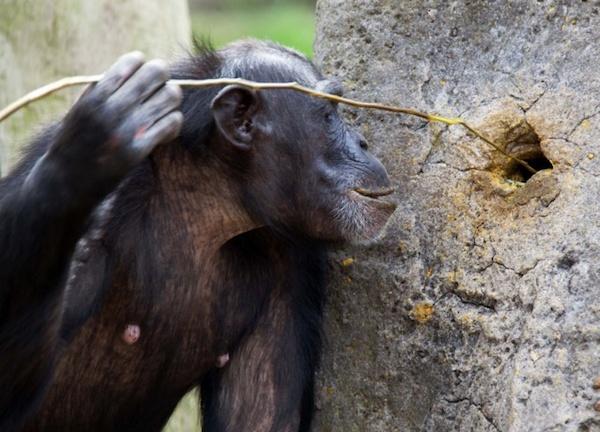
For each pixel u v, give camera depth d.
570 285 8.72
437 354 9.70
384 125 10.30
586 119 9.01
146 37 16.58
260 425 10.83
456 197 9.73
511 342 9.16
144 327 10.43
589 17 9.12
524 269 9.16
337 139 10.16
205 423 11.17
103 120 8.59
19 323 9.12
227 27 30.22
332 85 10.23
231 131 10.06
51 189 8.73
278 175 10.18
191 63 10.46
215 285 10.59
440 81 9.98
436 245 9.82
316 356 10.68
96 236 9.96
